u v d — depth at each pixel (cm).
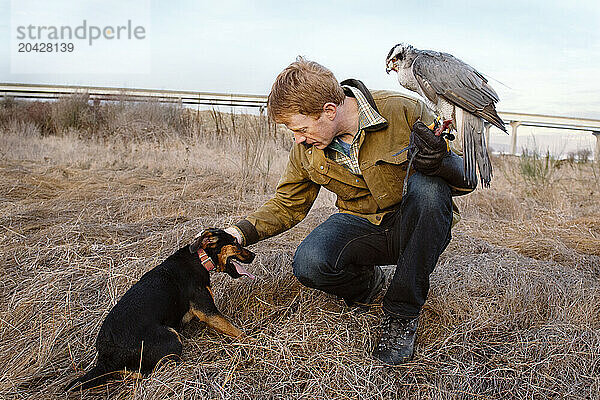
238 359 300
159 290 310
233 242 334
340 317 343
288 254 449
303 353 304
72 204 701
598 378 291
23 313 354
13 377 290
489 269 432
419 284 300
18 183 806
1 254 459
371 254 333
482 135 279
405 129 303
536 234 582
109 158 1162
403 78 306
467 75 274
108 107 1440
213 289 382
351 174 319
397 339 307
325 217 612
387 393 277
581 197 867
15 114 1515
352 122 299
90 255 459
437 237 293
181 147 1173
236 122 1105
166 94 1469
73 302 363
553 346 315
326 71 288
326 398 269
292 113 283
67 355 314
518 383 289
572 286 410
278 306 364
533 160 960
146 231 561
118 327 289
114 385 283
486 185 278
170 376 279
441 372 296
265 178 877
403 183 309
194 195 784
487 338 332
